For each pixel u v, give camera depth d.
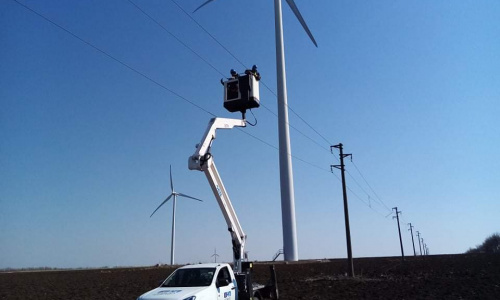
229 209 15.67
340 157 41.19
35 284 41.84
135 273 57.34
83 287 36.41
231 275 14.41
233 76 16.53
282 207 47.09
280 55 50.88
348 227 39.50
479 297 21.98
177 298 11.51
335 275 39.25
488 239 125.69
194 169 14.48
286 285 30.59
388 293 24.80
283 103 49.50
